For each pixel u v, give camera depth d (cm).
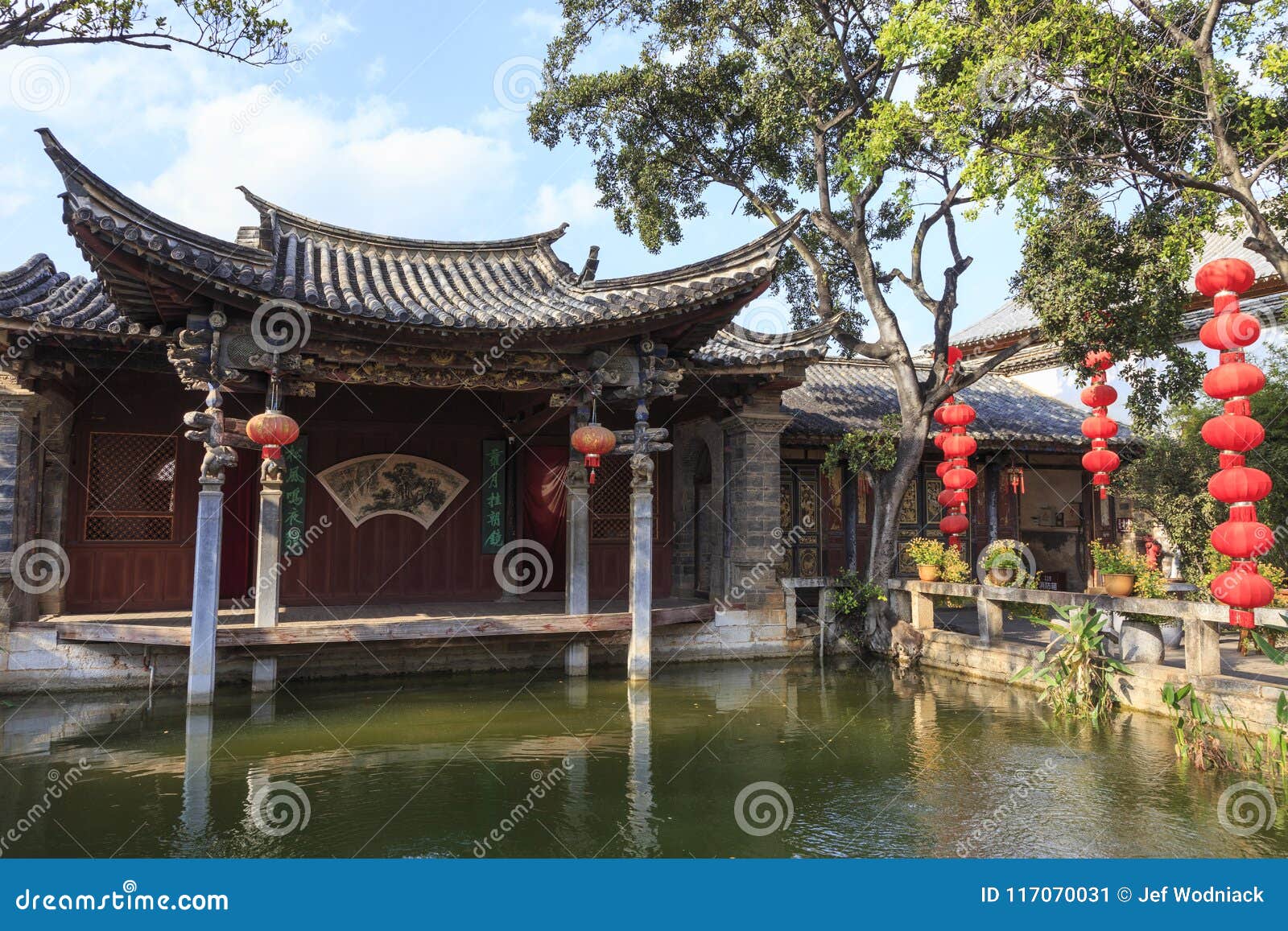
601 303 1140
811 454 1722
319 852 603
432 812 682
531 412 1390
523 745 877
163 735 902
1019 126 1154
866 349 1505
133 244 878
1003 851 612
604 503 1569
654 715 1011
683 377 1323
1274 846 620
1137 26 1064
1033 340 1382
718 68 1496
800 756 846
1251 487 823
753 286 1140
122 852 600
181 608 1280
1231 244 1738
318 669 1184
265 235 1138
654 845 621
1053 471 1905
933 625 1398
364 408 1419
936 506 1809
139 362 1200
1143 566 1073
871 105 1384
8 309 1028
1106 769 797
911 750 866
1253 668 1040
